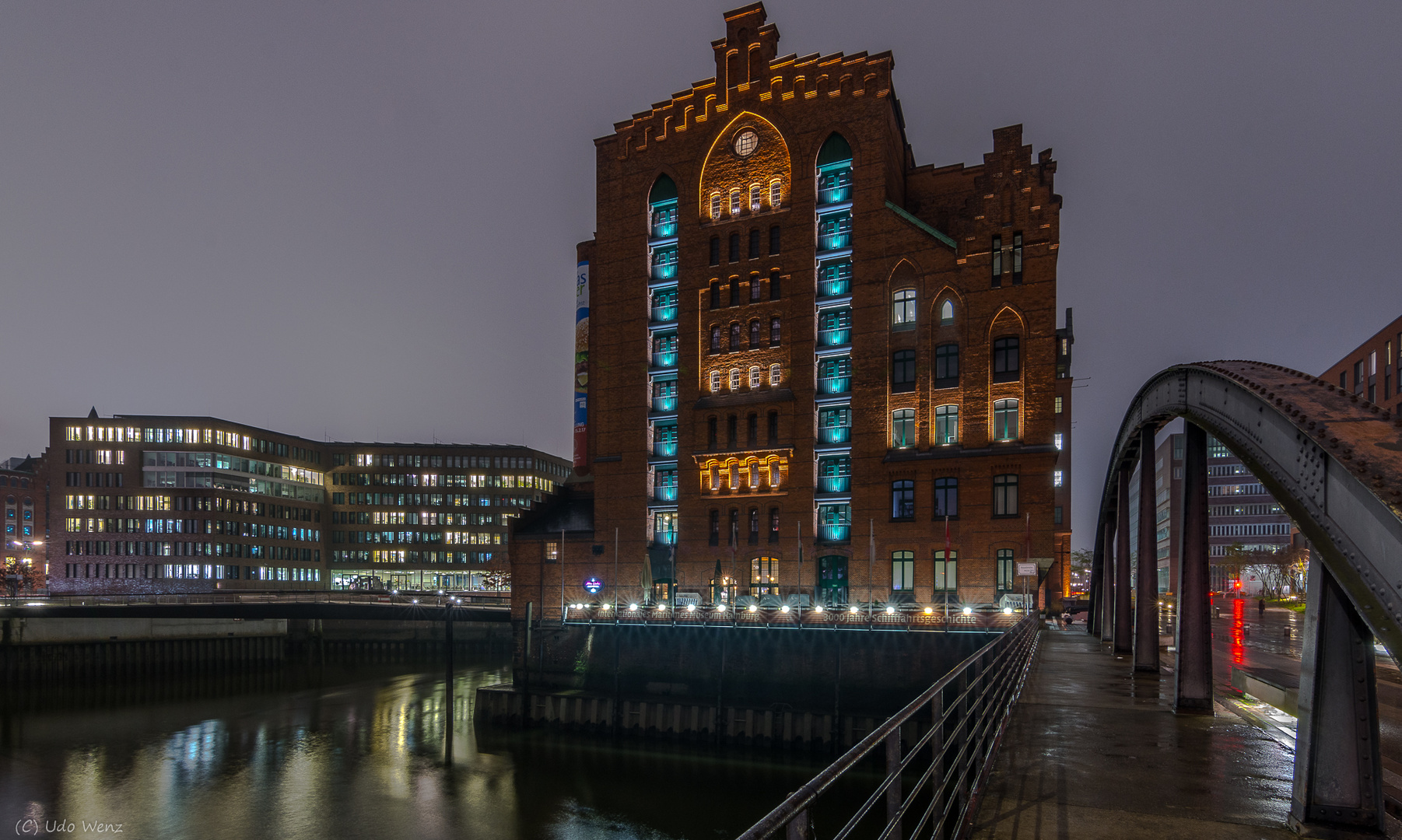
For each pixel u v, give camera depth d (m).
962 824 8.92
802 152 68.75
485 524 168.12
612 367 74.19
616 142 76.50
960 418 61.75
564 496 80.31
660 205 74.69
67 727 60.16
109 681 77.31
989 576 59.44
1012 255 61.66
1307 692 9.34
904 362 64.50
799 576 61.59
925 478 62.09
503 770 48.38
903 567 62.44
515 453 171.12
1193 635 17.02
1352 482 7.12
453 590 158.25
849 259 67.38
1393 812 11.36
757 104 70.44
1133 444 27.81
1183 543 17.12
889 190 67.81
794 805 3.90
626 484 71.88
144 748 54.19
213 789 45.28
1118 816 9.83
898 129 72.19
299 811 41.69
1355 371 83.06
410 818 40.56
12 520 194.38
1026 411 59.75
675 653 59.59
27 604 74.81
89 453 139.50
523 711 58.66
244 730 59.69
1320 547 7.93
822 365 67.62
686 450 70.00
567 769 48.22
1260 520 154.25
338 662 100.06
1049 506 58.50
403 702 70.44
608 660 62.25
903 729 47.03
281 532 153.38
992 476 60.16
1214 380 12.66
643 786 44.94
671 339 73.38
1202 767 12.32
